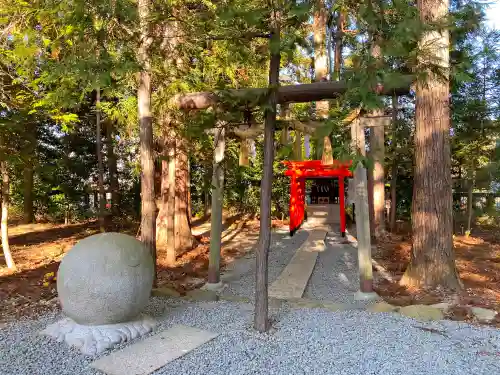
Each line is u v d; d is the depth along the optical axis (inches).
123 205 560.7
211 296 187.6
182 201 346.0
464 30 124.6
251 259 313.4
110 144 492.7
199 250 339.0
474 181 412.2
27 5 164.2
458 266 257.0
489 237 386.9
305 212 586.2
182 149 268.7
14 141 253.1
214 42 205.3
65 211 536.4
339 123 135.4
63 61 141.6
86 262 128.5
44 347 125.3
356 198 198.2
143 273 136.3
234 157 238.2
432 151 203.2
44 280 211.5
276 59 137.3
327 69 362.9
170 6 165.0
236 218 579.5
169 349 124.5
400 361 115.6
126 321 137.0
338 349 124.4
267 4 126.0
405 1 114.3
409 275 211.5
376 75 108.0
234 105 139.8
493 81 398.3
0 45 183.3
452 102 410.3
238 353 121.9
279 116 162.1
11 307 169.3
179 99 204.7
